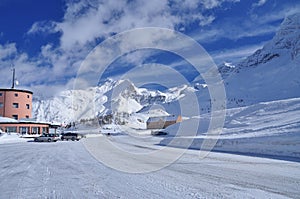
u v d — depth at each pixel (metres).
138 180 7.52
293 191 6.09
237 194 5.86
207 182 7.15
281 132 22.25
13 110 54.88
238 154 14.97
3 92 54.62
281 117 35.16
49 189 6.49
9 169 9.86
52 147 22.66
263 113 41.19
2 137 37.69
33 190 6.40
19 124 47.78
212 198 5.55
